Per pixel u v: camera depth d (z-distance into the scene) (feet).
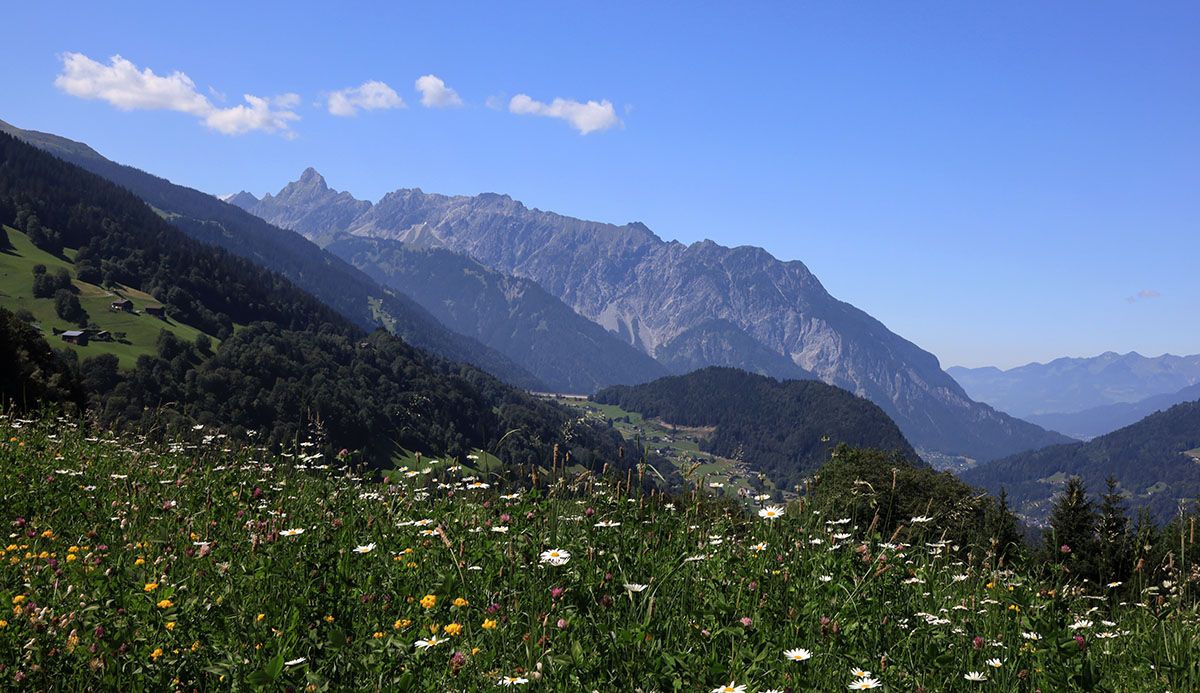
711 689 12.51
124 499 25.79
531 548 18.29
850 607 16.56
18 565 18.06
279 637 13.33
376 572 17.53
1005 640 16.85
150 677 12.50
